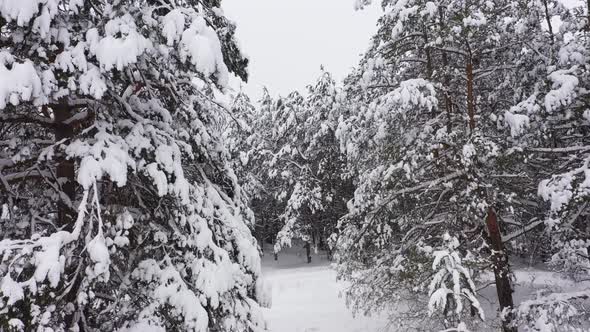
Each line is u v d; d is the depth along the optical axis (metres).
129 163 4.80
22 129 6.20
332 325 15.57
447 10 9.53
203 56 4.27
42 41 4.62
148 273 5.12
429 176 11.31
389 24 10.73
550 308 8.81
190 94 6.85
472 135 9.20
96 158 4.62
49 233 5.61
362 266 13.00
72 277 4.94
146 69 5.54
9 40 4.74
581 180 8.49
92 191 4.86
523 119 8.76
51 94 4.59
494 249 10.04
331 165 26.69
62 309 4.45
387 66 11.74
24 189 6.08
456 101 11.18
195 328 4.71
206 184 6.36
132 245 5.78
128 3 4.93
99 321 5.44
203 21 4.50
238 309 5.58
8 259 4.21
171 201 5.54
